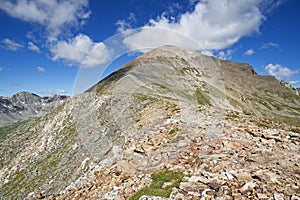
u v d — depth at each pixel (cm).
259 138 948
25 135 6756
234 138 927
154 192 640
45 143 4628
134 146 809
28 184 3297
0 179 4325
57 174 2527
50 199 1015
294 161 748
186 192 605
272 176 650
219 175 659
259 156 788
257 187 592
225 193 580
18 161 4828
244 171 675
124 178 776
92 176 953
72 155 2756
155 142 823
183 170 721
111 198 710
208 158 761
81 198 848
